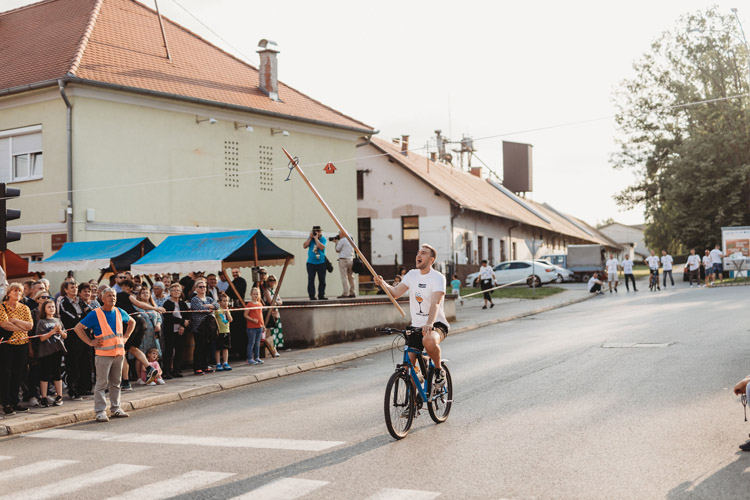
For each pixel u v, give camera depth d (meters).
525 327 19.77
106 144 19.72
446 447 7.14
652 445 6.89
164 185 21.05
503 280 41.84
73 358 11.24
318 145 26.02
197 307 13.37
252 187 23.59
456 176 49.38
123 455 7.52
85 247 17.48
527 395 9.73
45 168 19.52
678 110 45.94
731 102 43.78
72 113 19.12
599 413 8.40
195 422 9.31
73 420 9.95
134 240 16.98
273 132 24.27
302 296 25.20
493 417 8.47
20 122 19.98
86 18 22.34
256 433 8.30
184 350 14.63
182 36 25.45
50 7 24.17
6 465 7.34
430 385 8.09
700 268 39.66
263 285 16.31
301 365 14.29
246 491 5.90
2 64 21.36
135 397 11.10
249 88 24.84
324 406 9.90
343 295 19.47
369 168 39.75
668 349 13.41
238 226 23.11
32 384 10.70
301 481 6.13
